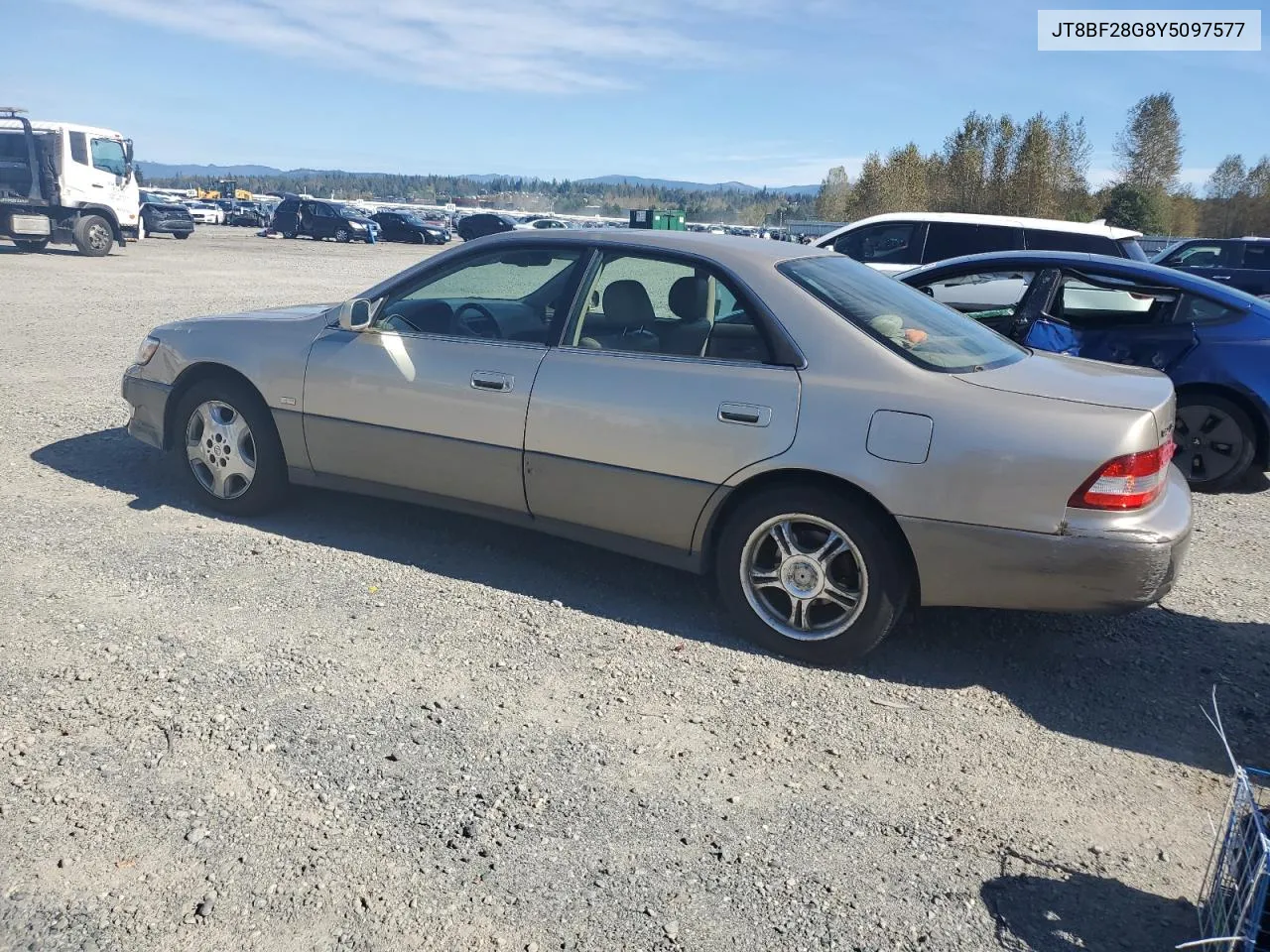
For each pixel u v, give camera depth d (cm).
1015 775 326
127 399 546
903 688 381
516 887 261
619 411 411
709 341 407
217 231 4759
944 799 311
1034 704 374
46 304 1356
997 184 6431
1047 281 710
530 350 439
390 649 386
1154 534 349
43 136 2194
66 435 665
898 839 290
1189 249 1658
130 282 1766
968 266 743
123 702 337
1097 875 278
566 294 441
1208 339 665
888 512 370
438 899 255
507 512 452
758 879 270
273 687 352
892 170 7325
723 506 402
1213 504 659
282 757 311
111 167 2298
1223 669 409
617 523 424
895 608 380
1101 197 6606
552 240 451
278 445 506
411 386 457
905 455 364
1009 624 442
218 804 287
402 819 285
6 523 495
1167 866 284
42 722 322
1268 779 330
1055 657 412
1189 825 304
